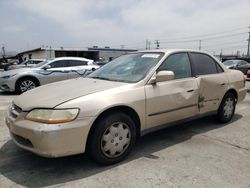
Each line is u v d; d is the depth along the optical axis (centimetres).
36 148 311
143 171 341
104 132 341
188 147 425
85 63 1154
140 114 378
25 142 328
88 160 371
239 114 646
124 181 316
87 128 322
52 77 1055
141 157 384
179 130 512
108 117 343
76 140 317
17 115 333
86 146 339
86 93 344
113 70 452
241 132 505
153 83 397
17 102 355
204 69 495
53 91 366
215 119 553
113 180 318
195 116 469
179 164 362
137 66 430
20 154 391
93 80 419
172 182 314
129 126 366
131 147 376
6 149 409
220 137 475
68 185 307
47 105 316
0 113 653
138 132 393
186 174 334
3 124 546
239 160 378
